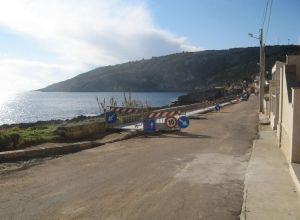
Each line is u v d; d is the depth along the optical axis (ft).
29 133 53.62
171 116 70.23
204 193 28.32
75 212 23.70
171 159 42.01
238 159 42.39
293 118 37.47
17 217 22.72
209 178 33.09
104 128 66.85
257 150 48.60
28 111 330.95
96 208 24.52
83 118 124.88
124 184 30.73
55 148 45.83
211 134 67.21
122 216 23.06
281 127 50.21
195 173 34.99
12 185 30.12
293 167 34.81
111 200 26.30
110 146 51.88
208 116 116.16
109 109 86.69
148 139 59.88
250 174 34.55
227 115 121.90
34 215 23.08
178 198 26.96
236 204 25.70
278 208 24.67
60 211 23.88
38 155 43.32
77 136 57.06
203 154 45.57
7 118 258.16
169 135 65.31
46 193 27.89
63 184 30.55
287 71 48.42
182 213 23.76
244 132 70.85
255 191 28.73
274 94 72.43
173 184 30.91
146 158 42.55
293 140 37.45
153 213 23.66
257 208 24.63
